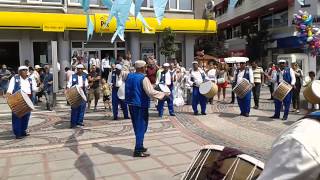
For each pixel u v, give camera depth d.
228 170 3.21
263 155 7.44
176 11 23.88
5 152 8.07
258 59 34.22
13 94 9.23
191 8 24.31
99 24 20.12
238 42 39.81
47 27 19.89
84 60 21.62
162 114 12.43
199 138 9.08
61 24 20.17
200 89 12.52
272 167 1.57
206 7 24.09
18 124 9.38
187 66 24.48
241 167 3.15
